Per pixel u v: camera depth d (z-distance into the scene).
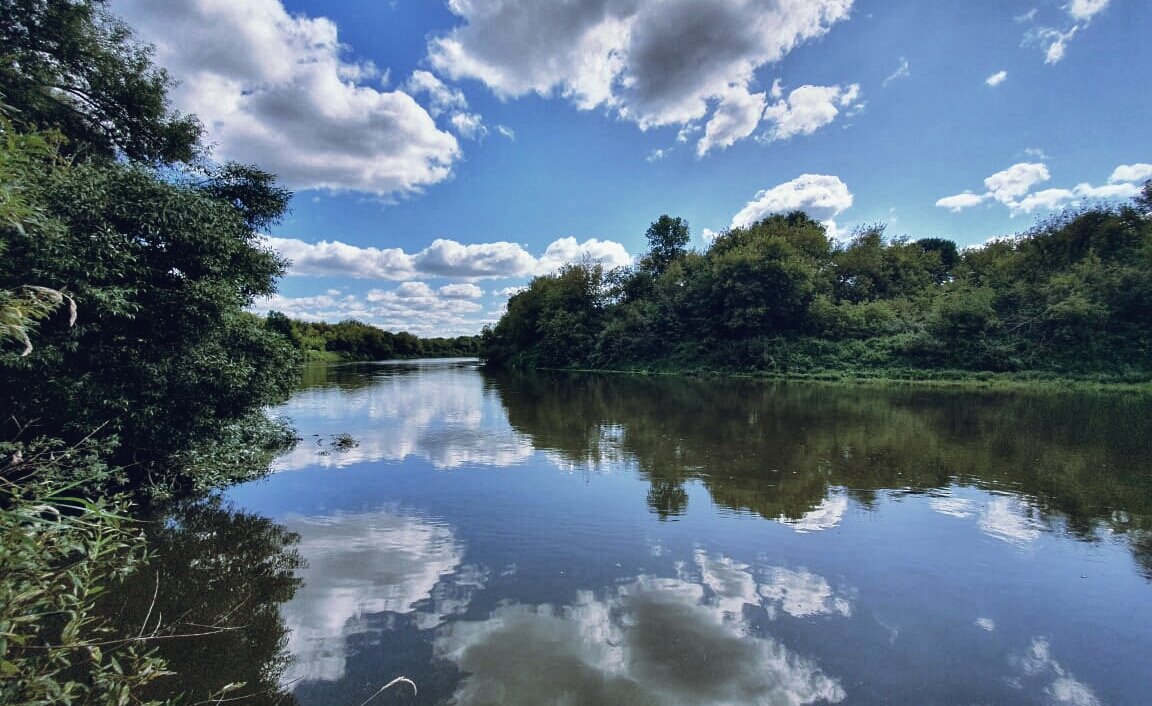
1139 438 12.87
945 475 9.56
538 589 5.26
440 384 33.41
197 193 9.23
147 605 4.95
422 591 5.23
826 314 39.16
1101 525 7.05
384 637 4.38
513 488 8.90
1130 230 33.53
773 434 13.74
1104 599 5.11
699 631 4.47
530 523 7.21
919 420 15.93
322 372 49.47
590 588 5.29
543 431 14.62
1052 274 34.06
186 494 8.63
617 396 24.69
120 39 13.22
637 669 3.91
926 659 4.10
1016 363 30.05
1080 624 4.65
